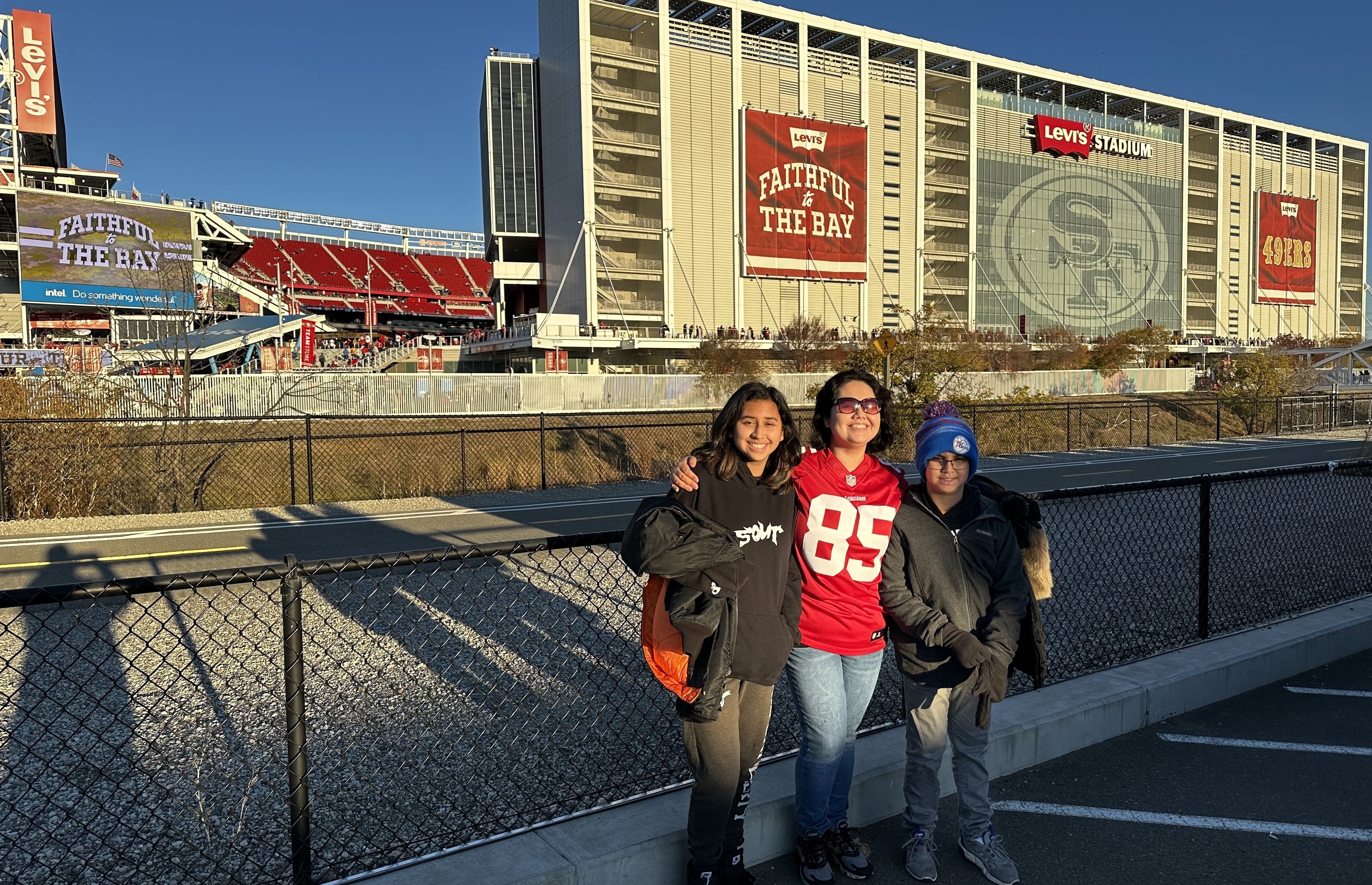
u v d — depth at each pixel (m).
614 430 23.52
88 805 3.40
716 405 35.28
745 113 61.41
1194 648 4.67
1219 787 3.43
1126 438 31.67
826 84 65.62
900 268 68.69
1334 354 54.22
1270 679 4.66
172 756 3.85
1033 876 2.80
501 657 5.29
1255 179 87.69
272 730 4.13
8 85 57.81
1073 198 76.12
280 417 16.81
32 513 13.45
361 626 6.00
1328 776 3.52
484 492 17.81
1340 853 2.94
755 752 2.56
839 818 2.83
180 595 7.09
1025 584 2.73
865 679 2.74
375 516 13.54
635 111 60.47
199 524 12.62
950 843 3.03
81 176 65.19
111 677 4.91
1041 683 2.82
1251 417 36.31
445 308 84.69
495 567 8.10
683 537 2.21
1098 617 6.15
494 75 67.94
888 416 2.71
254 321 41.16
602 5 59.44
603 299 59.66
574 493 16.80
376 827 3.15
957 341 44.03
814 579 2.65
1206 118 85.69
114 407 15.72
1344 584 7.01
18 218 50.81
